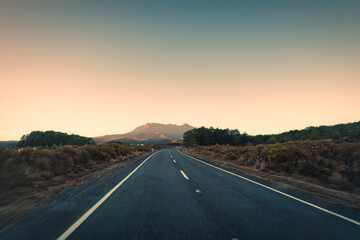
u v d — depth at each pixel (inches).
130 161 665.6
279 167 388.5
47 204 178.1
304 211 163.0
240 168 455.5
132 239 109.9
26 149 351.3
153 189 243.4
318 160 361.4
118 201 189.2
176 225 131.0
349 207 176.6
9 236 113.1
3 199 193.9
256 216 149.8
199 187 256.4
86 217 145.0
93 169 427.5
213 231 121.6
